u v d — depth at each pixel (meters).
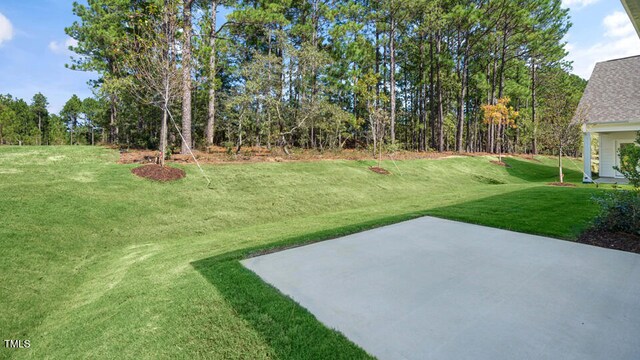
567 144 11.60
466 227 5.16
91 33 14.26
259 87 12.86
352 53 16.81
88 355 2.36
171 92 8.38
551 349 2.03
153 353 2.26
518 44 22.89
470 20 19.27
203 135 18.48
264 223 6.75
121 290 3.35
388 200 9.43
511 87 25.03
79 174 7.39
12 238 4.38
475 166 16.31
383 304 2.65
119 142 14.41
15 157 9.48
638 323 2.31
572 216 5.57
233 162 10.16
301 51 14.27
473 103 29.28
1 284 3.49
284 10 17.73
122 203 6.24
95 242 4.99
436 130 29.28
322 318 2.47
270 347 2.21
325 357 2.06
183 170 8.41
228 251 4.29
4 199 5.42
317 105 13.64
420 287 2.96
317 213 7.72
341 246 4.28
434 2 18.27
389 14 17.78
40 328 2.98
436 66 22.89
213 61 14.66
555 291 2.83
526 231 4.82
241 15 14.12
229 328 2.45
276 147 14.77
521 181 15.16
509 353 2.00
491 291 2.84
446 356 1.98
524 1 19.92
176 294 3.02
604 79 13.53
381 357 2.00
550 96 12.57
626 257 3.67
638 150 4.69
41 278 3.81
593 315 2.42
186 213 6.51
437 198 8.89
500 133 24.14
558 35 22.53
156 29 7.95
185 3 9.52
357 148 17.88
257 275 3.33
